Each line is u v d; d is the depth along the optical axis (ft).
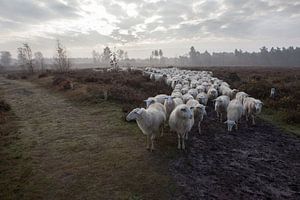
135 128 38.42
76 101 59.11
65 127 40.06
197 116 37.14
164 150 30.48
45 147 31.89
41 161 27.89
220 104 44.11
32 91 81.41
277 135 38.34
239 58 555.69
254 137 37.24
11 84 105.60
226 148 32.71
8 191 22.18
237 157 30.09
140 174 24.71
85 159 28.09
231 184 24.02
